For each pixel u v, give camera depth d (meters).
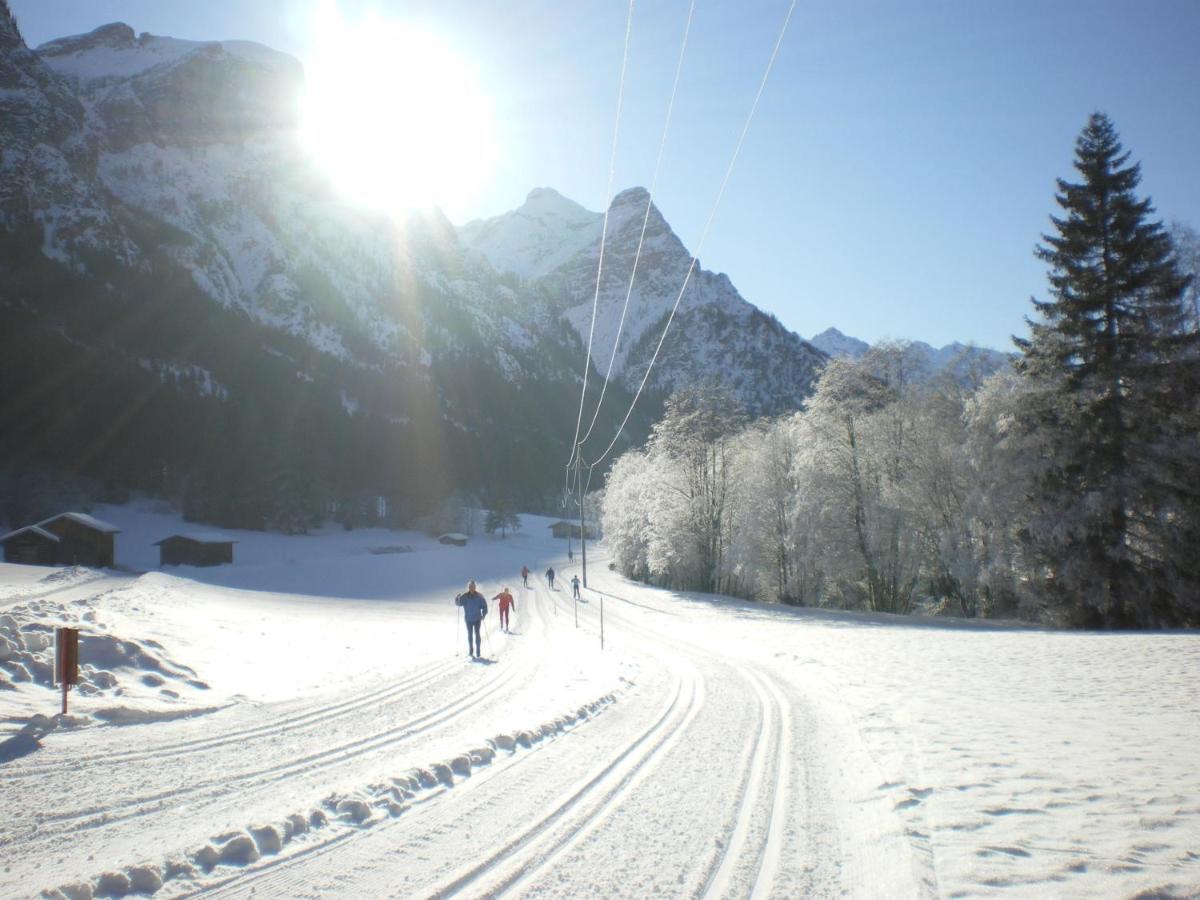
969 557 34.94
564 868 4.98
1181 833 5.63
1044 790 6.93
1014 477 29.91
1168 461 27.11
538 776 7.29
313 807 5.84
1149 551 28.48
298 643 17.45
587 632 26.81
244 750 7.73
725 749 8.86
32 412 110.62
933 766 8.00
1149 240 28.12
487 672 15.05
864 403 40.47
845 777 7.63
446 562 80.31
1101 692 12.84
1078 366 29.00
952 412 37.97
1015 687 13.81
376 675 13.82
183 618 18.03
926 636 24.16
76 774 6.53
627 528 68.31
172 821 5.51
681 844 5.53
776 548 46.78
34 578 43.47
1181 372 27.20
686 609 39.25
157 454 113.19
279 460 108.31
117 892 4.32
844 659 19.03
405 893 4.48
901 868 5.06
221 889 4.46
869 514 39.00
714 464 55.06
